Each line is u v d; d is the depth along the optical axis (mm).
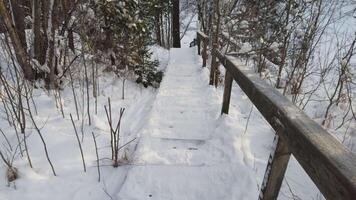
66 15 4508
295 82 5570
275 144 1624
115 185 2396
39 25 4074
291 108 1580
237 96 5137
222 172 2445
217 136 3109
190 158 2695
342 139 3775
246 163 2609
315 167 1165
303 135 1274
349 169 1004
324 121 4262
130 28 5965
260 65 6598
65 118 3582
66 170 2549
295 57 5922
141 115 4246
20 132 3053
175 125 3512
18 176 2396
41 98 3959
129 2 5828
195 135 3262
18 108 2926
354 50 4684
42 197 2223
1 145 2824
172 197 2178
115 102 4746
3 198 2176
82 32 4629
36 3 3973
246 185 2250
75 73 4867
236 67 2777
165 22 22344
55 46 4301
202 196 2195
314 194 2326
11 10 3760
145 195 2186
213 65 5109
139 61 6531
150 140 3016
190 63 8070
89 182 2432
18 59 3924
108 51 5977
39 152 2758
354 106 5203
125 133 3482
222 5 6867
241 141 2994
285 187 2393
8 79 3939
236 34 7191
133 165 2545
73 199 2229
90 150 2885
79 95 4543
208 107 4145
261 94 1909
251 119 3914
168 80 5801
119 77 6102
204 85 5344
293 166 2766
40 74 4375
